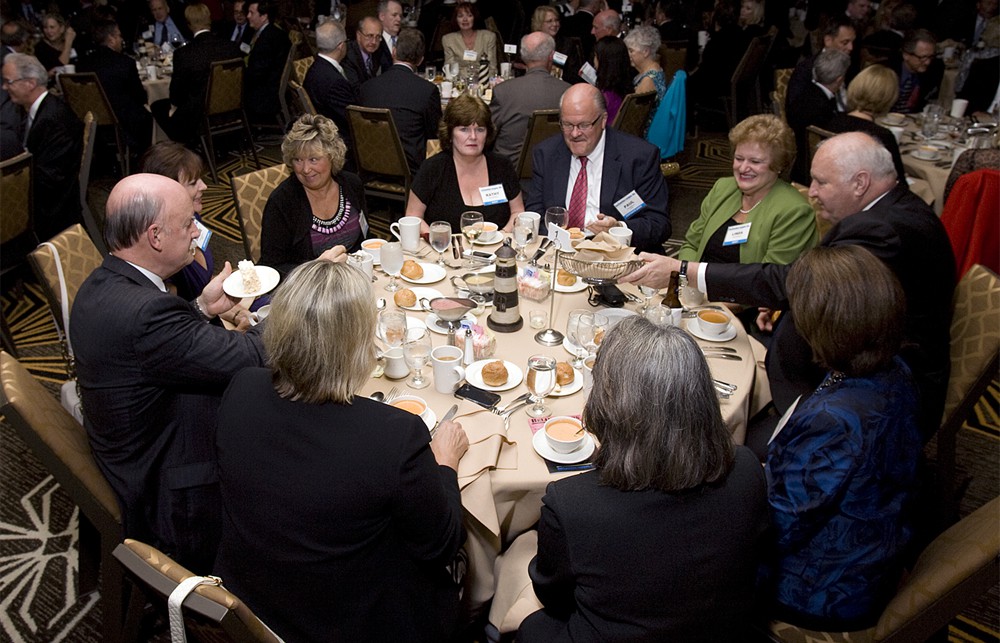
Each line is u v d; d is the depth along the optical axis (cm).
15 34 511
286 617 113
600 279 190
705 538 100
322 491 105
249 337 154
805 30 724
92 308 142
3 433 251
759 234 230
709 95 606
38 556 201
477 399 157
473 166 277
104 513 145
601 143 270
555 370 151
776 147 222
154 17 684
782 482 125
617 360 102
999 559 107
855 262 126
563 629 110
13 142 344
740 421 163
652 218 266
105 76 468
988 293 189
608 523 100
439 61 677
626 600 100
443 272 218
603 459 104
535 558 125
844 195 197
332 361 108
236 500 111
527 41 397
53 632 178
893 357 130
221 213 451
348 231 258
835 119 334
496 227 249
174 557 152
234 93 491
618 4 785
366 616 113
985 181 288
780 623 133
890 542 124
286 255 248
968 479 234
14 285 346
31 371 287
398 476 107
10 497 223
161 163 213
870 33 614
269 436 109
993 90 446
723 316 196
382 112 368
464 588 150
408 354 161
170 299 144
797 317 131
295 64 535
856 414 119
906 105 463
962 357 193
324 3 820
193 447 150
